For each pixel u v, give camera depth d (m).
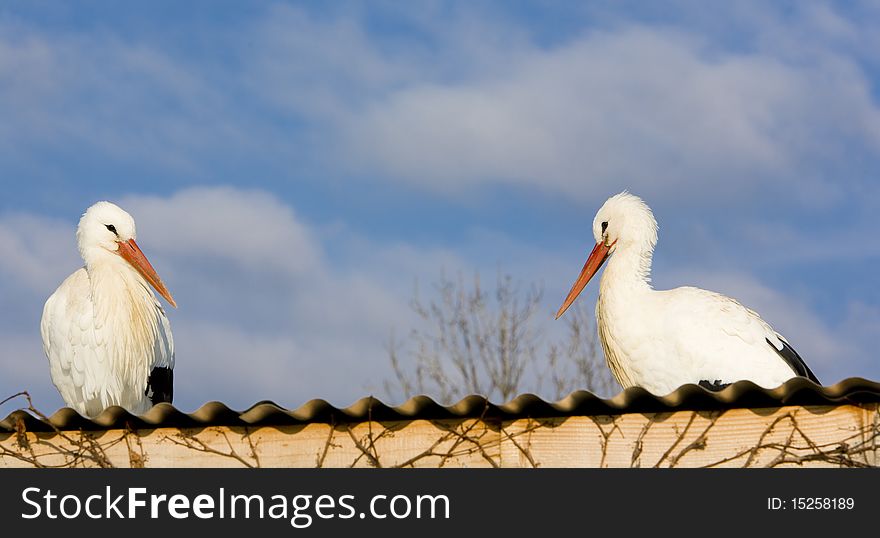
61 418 7.43
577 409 6.85
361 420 7.12
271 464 7.22
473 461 6.94
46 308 11.20
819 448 6.55
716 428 6.75
